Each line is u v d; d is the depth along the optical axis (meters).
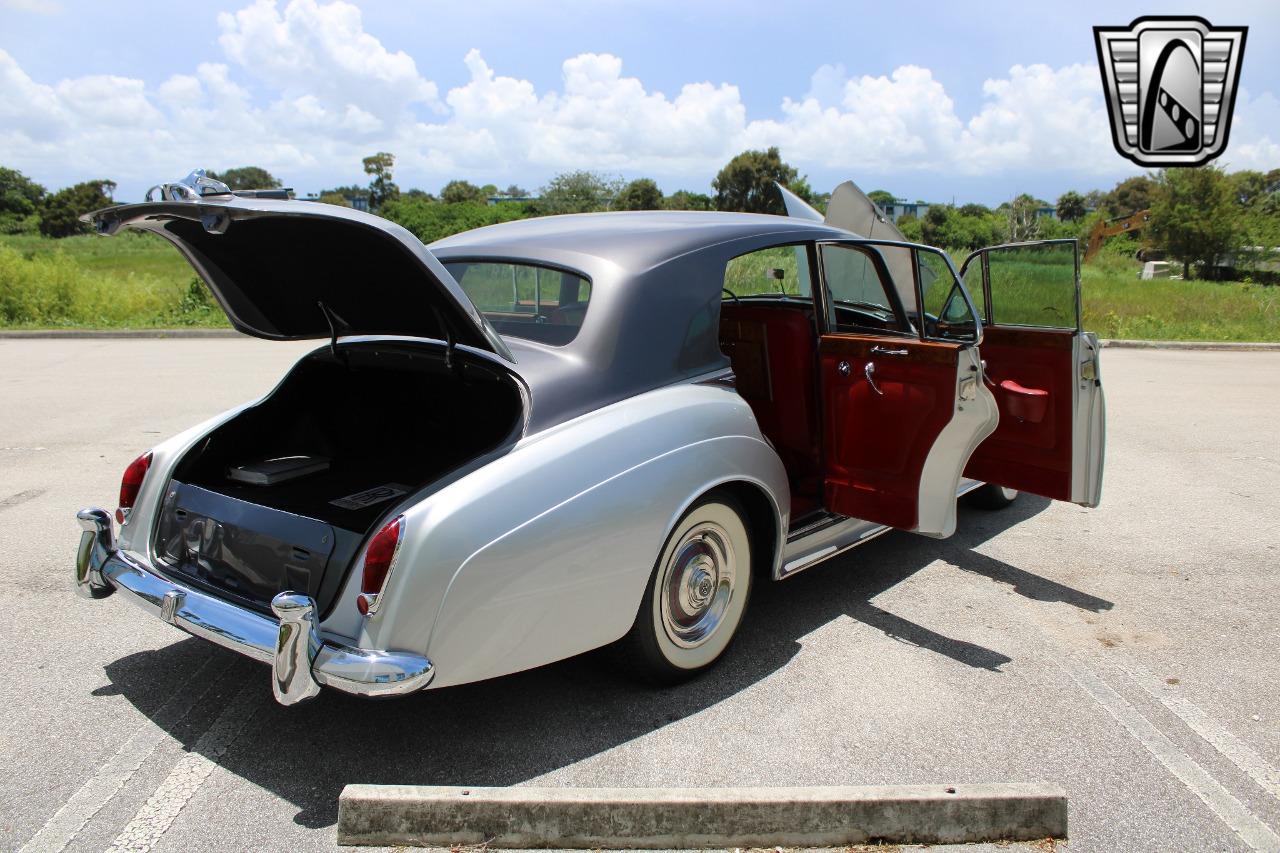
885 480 3.65
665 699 3.21
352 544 2.68
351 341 3.56
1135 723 3.10
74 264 17.33
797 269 4.28
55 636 3.65
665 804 2.38
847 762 2.83
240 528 2.93
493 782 2.70
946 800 2.43
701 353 3.37
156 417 7.71
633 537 2.85
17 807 2.54
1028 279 4.33
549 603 2.68
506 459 2.68
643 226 3.64
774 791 2.43
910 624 3.89
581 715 3.09
